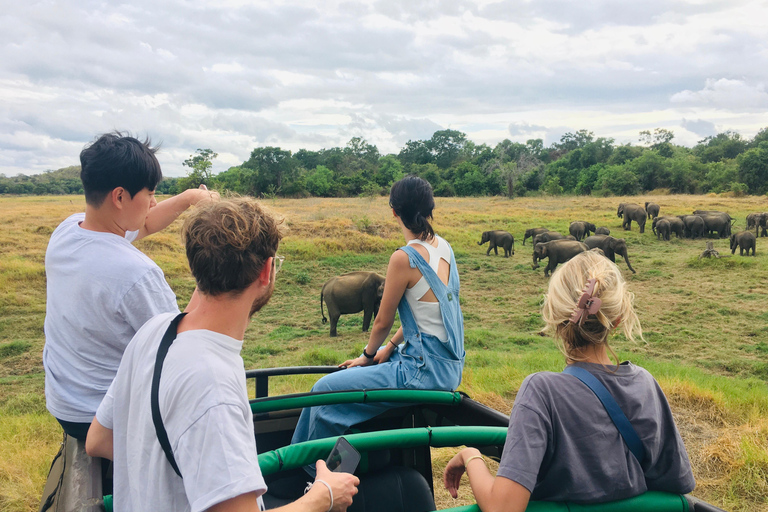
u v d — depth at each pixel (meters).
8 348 10.67
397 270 2.19
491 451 2.10
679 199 46.94
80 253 1.84
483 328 12.48
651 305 14.38
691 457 4.89
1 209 31.23
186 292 14.16
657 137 110.12
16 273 14.73
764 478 4.33
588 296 1.42
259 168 72.12
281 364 9.59
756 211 35.47
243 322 1.19
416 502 2.18
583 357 1.49
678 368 8.91
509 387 6.91
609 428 1.39
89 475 1.60
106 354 1.82
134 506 1.14
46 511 1.74
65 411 1.81
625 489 1.39
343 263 18.47
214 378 1.07
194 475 1.01
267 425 2.41
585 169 80.88
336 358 9.86
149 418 1.09
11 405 7.66
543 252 18.83
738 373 9.55
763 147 71.75
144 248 17.30
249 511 1.00
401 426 2.44
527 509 1.35
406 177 2.25
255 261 1.15
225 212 1.17
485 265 19.92
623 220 29.70
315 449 1.73
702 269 18.83
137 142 1.93
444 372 2.23
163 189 75.62
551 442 1.38
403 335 2.28
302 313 14.03
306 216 25.83
